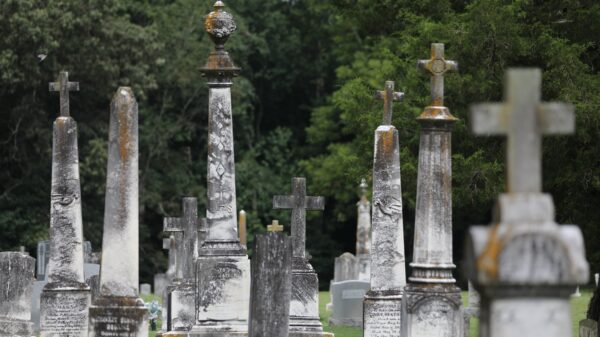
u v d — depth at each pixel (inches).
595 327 1427.2
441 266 1210.0
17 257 1678.2
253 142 4315.9
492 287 601.9
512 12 2085.4
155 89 3831.2
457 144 2139.5
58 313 1563.7
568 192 2001.7
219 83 1440.7
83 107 3565.5
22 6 3302.2
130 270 1117.7
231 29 1446.9
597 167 1962.4
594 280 2938.0
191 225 1967.3
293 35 4411.9
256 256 1046.4
